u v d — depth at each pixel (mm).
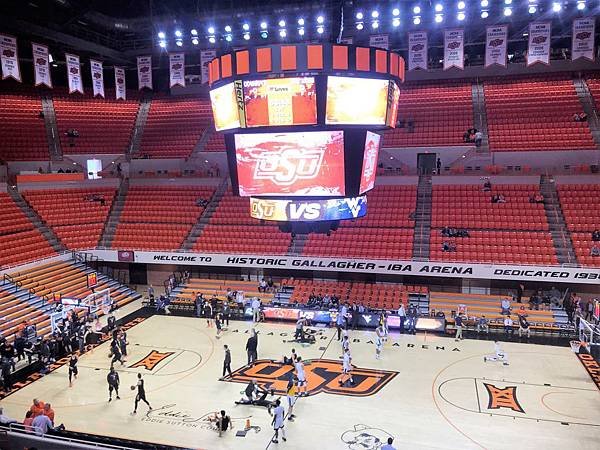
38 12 38875
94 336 26797
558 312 29156
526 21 40594
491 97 44812
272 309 30969
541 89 44625
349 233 35125
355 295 32094
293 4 39969
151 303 33688
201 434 18078
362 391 21266
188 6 44938
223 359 24906
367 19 41656
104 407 20156
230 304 32438
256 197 14648
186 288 35656
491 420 18828
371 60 13266
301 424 18672
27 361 24953
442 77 49125
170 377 22891
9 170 41594
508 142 39500
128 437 17891
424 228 34531
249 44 44156
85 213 39875
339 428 18375
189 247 36312
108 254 36688
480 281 32062
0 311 27906
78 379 22828
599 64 45781
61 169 42938
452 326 28797
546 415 19141
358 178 13984
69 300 28766
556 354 25156
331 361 24484
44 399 20906
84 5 38438
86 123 48125
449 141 40688
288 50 12820
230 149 14672
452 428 18297
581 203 33969
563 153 37844
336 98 13133
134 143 48062
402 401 20359
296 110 13219
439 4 36438
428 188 37938
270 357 25047
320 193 13938
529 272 29375
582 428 18188
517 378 22375
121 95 44219
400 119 44250
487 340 27250
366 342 27016
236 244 35906
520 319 27625
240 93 13398
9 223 35562
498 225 33625
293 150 13844
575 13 38844
